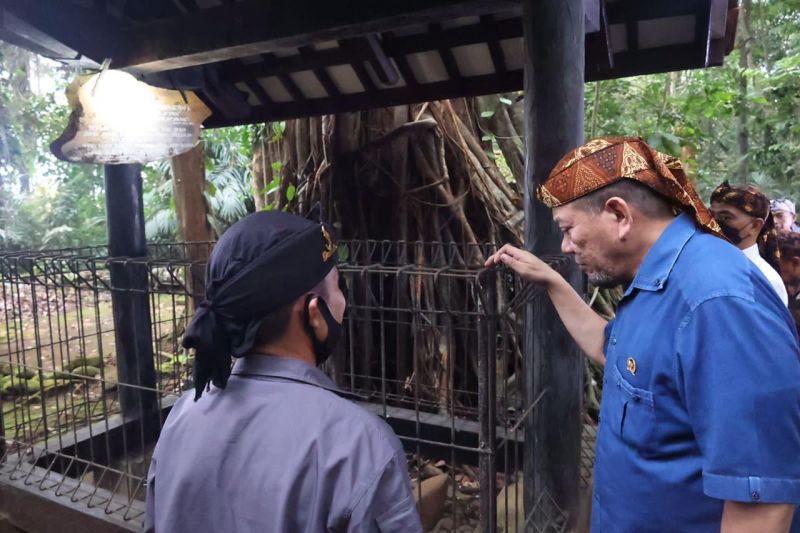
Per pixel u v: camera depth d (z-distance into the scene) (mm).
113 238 2953
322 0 2041
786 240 2230
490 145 4070
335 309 1011
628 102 5312
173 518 927
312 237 959
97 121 2535
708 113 5168
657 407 1074
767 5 7703
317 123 4062
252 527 875
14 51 7723
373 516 841
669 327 1048
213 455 915
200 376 945
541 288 1812
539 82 1768
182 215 5004
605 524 1218
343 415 904
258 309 915
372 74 3246
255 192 4723
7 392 4145
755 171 7562
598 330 1493
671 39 2820
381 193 3863
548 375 1901
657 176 1119
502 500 2469
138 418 3037
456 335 3596
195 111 2764
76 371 4570
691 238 1088
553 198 1222
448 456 3018
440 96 3230
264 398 930
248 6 2162
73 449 2842
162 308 5574
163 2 2625
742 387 925
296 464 864
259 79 3461
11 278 2475
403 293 3576
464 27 2838
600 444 1251
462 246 3738
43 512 2318
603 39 2477
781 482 911
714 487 942
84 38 2371
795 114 6891
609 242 1167
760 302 966
